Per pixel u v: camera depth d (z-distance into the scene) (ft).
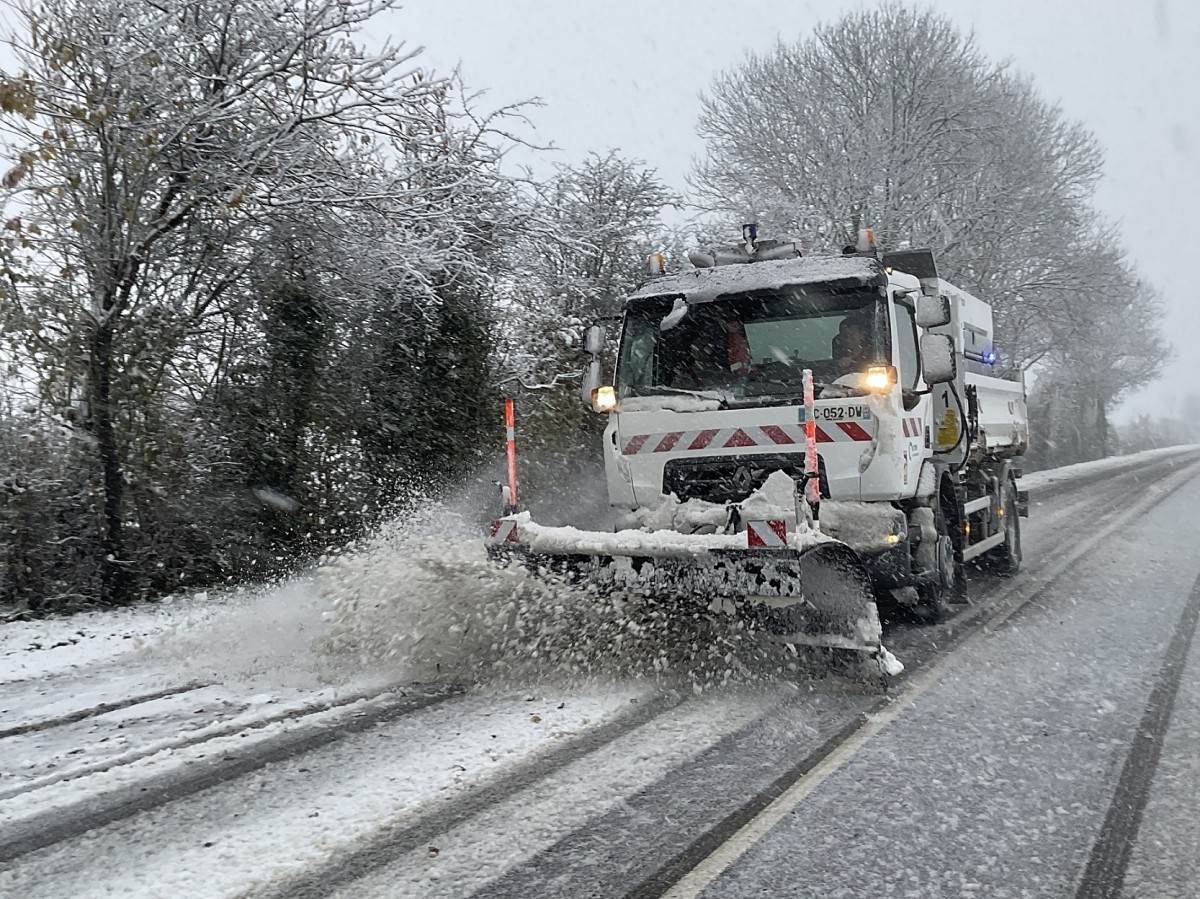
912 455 21.70
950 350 21.34
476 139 38.45
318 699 17.11
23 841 11.30
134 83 27.91
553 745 14.44
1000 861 10.63
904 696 17.12
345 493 33.58
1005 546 31.42
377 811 11.99
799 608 17.12
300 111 30.40
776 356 21.29
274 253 33.42
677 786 12.78
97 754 14.43
